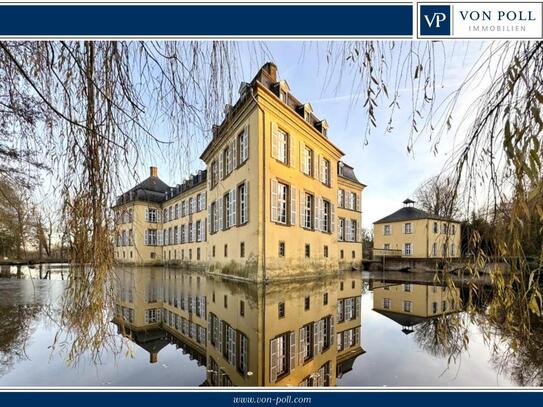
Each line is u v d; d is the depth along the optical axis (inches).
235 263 623.2
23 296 335.6
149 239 1413.6
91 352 124.0
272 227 558.9
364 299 379.2
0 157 156.4
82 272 112.7
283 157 621.9
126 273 125.6
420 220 1235.2
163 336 210.2
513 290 87.1
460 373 142.5
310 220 722.8
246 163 587.8
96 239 112.7
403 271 1018.1
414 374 143.7
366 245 1894.7
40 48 106.4
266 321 249.4
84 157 110.7
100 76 107.1
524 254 84.0
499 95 89.7
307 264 677.9
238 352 174.7
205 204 1060.5
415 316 281.1
